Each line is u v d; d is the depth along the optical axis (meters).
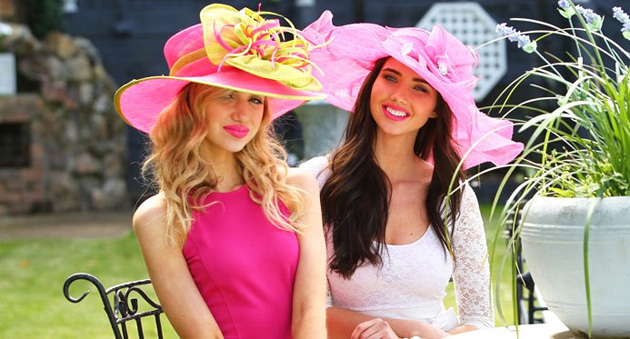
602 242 1.96
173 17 13.04
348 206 2.82
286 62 2.38
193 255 2.30
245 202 2.36
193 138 2.32
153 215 2.30
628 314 2.01
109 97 12.45
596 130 2.14
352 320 2.79
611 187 2.08
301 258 2.40
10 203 11.59
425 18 11.66
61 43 12.16
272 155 2.44
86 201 12.09
